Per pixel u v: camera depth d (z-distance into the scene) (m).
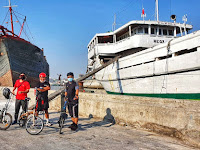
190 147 3.56
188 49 8.26
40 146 3.49
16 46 21.22
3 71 20.55
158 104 4.73
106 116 6.32
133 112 5.37
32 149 3.30
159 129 4.57
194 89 8.21
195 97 8.24
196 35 7.85
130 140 4.00
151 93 11.11
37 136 4.26
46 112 5.38
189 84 8.40
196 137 3.66
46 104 5.13
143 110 5.07
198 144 3.58
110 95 6.37
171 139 4.08
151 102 4.93
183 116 4.03
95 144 3.69
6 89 5.03
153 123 4.75
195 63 7.91
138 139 4.09
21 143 3.66
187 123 3.91
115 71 15.48
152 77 10.86
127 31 18.22
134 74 12.60
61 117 4.66
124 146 3.58
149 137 4.24
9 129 4.92
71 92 4.88
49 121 5.87
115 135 4.44
